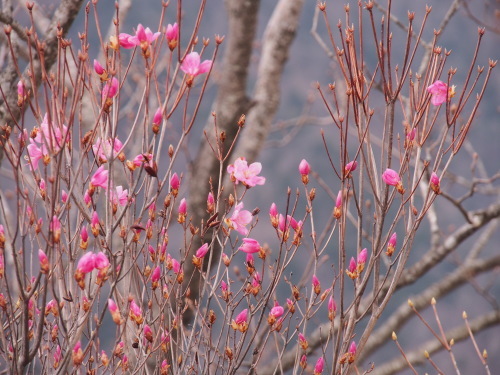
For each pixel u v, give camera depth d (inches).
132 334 170.6
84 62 165.0
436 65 168.4
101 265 163.5
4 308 165.6
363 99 167.6
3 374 166.1
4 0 183.3
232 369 168.6
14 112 182.7
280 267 171.3
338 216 167.6
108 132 167.2
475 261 294.4
